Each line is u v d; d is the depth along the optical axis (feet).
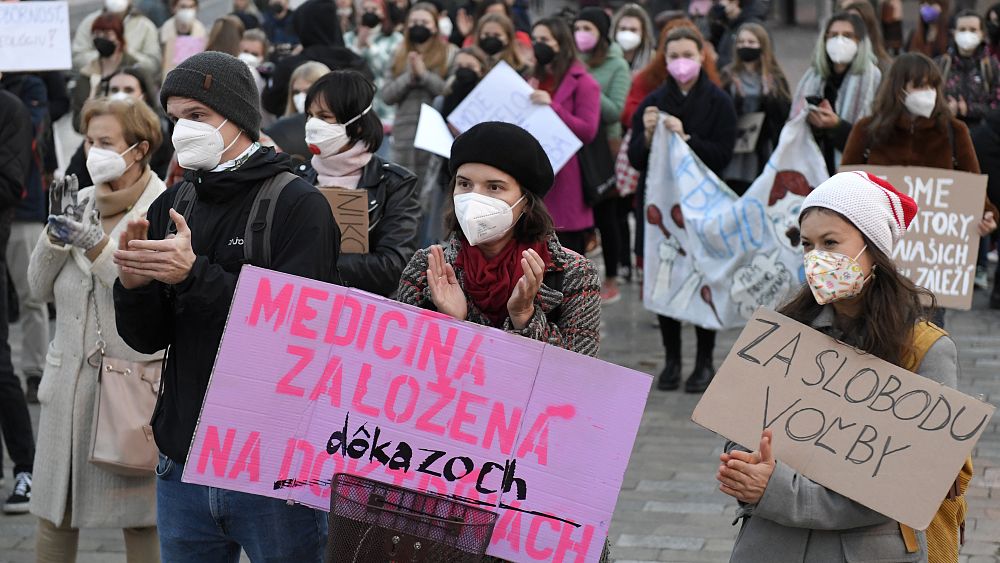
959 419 14.37
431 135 35.55
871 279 14.89
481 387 15.21
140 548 22.16
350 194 22.90
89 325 21.20
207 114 16.57
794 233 34.71
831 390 14.80
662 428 33.63
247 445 15.53
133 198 22.07
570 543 15.07
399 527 14.03
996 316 45.09
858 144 30.91
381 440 15.40
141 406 20.80
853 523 14.62
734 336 43.78
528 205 15.90
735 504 27.91
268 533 16.46
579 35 45.50
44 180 41.42
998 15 50.29
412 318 15.39
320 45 40.32
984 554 24.68
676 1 94.99
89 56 55.31
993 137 39.11
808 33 109.50
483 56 40.16
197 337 16.47
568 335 15.78
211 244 16.65
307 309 15.49
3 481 29.99
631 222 65.21
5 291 28.81
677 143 36.32
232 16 48.62
